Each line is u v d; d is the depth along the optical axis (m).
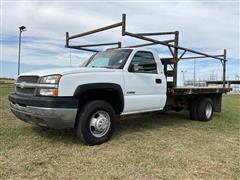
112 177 3.39
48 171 3.51
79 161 3.90
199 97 7.89
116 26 5.46
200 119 7.86
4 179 3.24
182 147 4.84
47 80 4.36
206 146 4.96
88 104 4.68
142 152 4.43
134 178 3.39
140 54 5.75
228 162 4.11
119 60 5.53
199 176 3.53
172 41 6.65
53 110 4.18
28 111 4.53
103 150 4.47
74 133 5.47
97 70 4.83
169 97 6.83
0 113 7.88
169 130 6.32
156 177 3.45
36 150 4.34
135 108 5.51
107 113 4.95
